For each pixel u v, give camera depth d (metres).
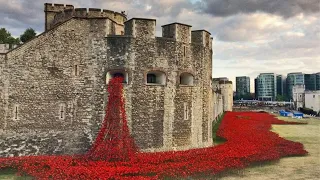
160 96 24.98
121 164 19.80
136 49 24.17
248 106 113.12
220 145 28.02
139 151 23.48
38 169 18.50
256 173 20.52
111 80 23.33
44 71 23.25
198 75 27.72
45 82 23.23
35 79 23.08
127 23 24.70
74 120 23.50
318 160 24.89
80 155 22.25
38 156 21.30
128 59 23.86
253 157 23.02
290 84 199.25
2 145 21.88
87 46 23.86
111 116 22.77
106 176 16.81
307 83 195.00
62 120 23.38
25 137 22.53
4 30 51.12
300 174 20.31
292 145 30.22
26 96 22.86
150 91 24.59
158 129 24.80
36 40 23.19
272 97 198.38
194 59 27.34
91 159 21.00
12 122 22.52
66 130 23.38
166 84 25.25
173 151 24.06
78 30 23.86
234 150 24.84
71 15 28.38
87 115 23.52
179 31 26.17
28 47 23.03
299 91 118.62
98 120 23.45
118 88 23.20
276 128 50.75
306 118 74.44
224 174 19.86
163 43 25.25
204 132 28.59
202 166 19.62
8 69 22.62
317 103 97.75
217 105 59.34
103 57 23.80
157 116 24.80
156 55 24.88
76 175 16.91
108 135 22.27
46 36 23.36
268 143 30.03
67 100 23.52
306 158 25.72
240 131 39.88
